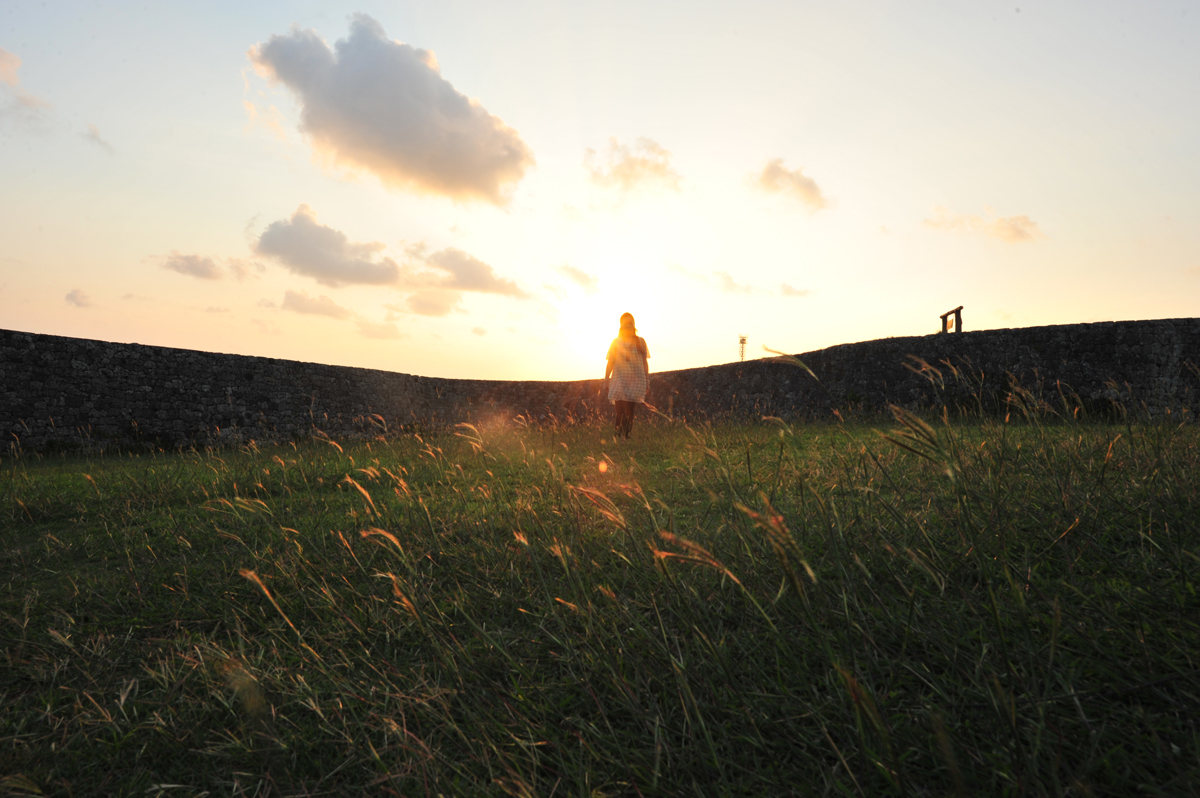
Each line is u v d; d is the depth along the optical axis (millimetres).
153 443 12633
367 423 16750
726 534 2750
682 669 1646
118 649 2395
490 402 19172
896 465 3518
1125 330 9188
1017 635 1729
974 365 10469
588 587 2461
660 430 8133
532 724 1706
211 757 1712
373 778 1554
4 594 3016
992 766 1281
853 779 1258
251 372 14594
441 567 2934
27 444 11047
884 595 2031
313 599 2693
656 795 1394
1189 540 2092
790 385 13422
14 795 1506
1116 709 1423
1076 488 2566
